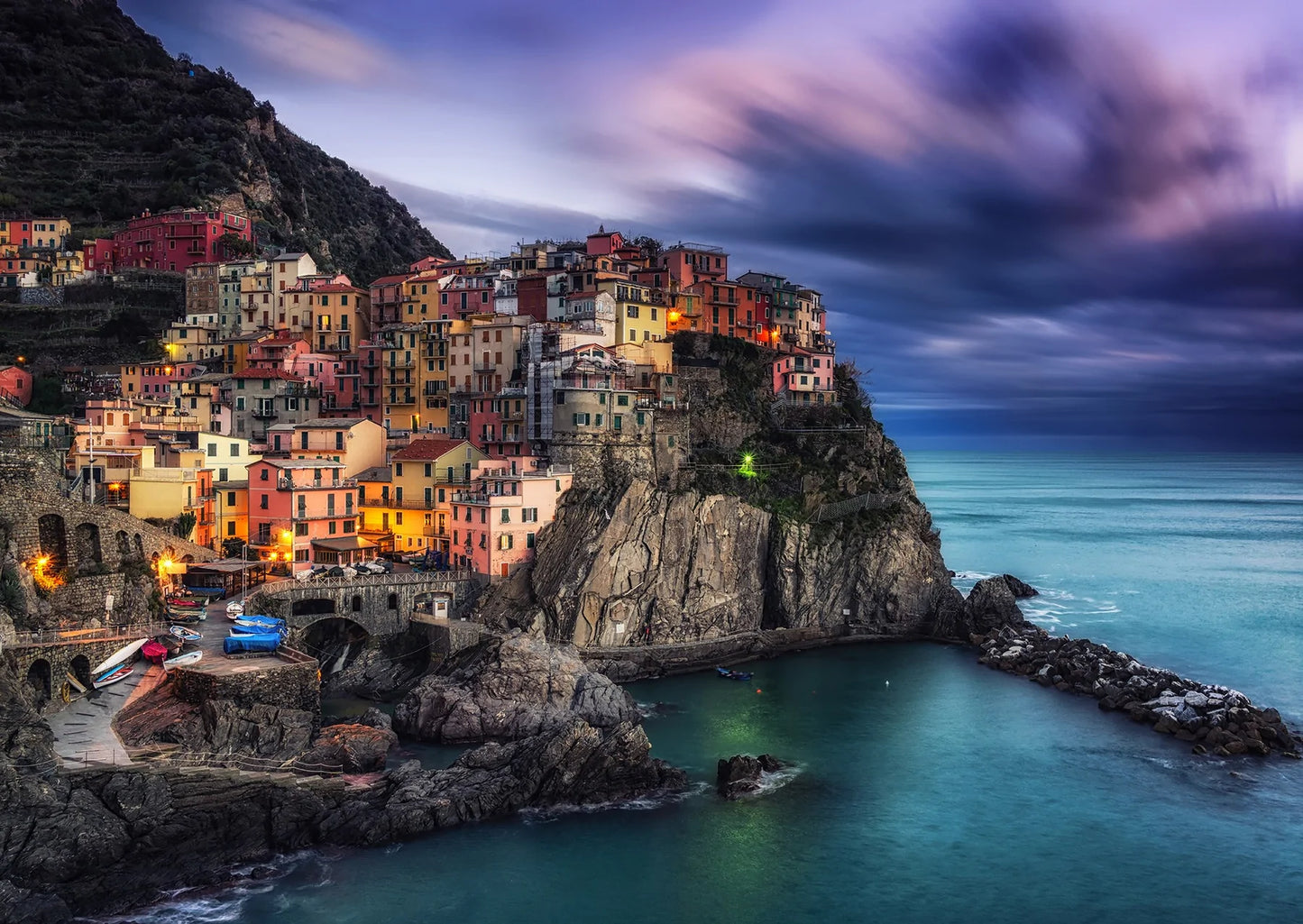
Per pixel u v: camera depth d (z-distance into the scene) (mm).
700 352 162125
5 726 73625
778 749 100188
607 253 182875
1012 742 103375
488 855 77875
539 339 149750
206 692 88438
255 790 77562
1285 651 142625
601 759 87562
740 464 151375
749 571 139125
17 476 95000
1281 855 80250
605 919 70062
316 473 132500
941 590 149750
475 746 97750
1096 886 75938
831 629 143375
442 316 179500
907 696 118188
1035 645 134625
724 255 187375
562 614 122938
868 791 90875
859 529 148125
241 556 127938
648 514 130250
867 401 189500
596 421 139375
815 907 72562
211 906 69812
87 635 90188
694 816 85125
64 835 68750
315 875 74125
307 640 118062
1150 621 162250
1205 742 102562
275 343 179750
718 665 129750
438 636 114938
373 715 98625
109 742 79062
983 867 78375
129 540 107750
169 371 180000
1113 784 93188
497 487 129125
